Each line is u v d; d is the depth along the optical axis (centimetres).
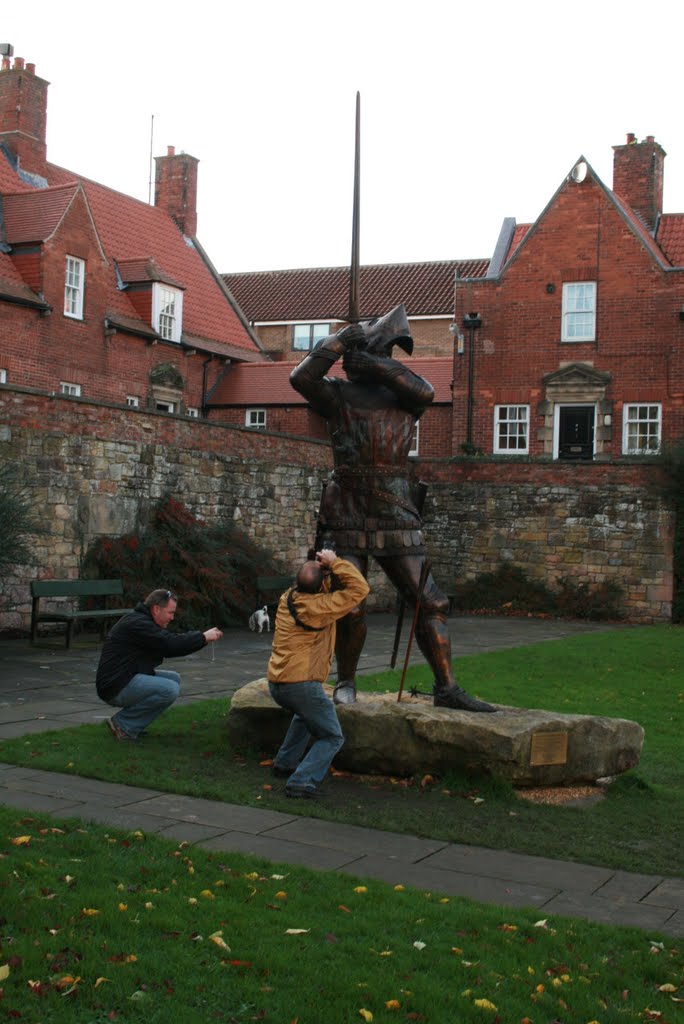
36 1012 382
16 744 852
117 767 783
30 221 2695
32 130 3122
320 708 730
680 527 2495
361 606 819
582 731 772
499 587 2645
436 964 436
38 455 1741
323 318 4312
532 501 2634
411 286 4291
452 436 3206
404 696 884
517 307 3136
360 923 476
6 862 537
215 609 1975
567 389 3075
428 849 617
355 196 802
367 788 759
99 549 1836
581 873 580
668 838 655
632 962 447
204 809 688
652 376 3006
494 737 744
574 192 3088
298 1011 392
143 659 897
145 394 3017
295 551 2411
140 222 3534
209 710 1040
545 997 409
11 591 1691
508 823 675
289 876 545
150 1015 386
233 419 3297
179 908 485
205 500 2125
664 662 1591
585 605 2552
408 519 809
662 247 3425
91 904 486
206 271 3725
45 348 2642
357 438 803
